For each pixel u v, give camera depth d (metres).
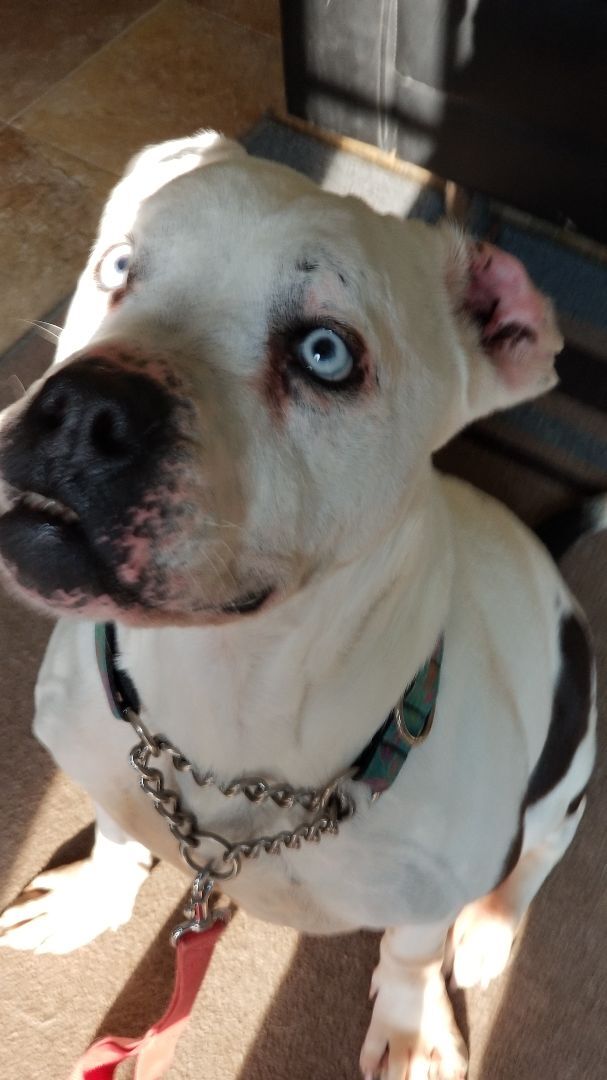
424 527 0.35
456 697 0.39
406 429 0.31
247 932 0.53
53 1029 0.50
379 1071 0.49
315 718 0.34
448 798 0.38
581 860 0.58
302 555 0.30
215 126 0.87
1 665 0.59
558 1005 0.53
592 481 0.71
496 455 0.73
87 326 0.34
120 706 0.37
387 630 0.34
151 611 0.26
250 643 0.32
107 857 0.49
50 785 0.56
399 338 0.30
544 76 0.61
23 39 0.92
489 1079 0.51
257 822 0.38
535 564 0.49
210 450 0.25
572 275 0.75
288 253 0.28
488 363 0.36
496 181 0.70
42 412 0.24
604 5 0.55
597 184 0.65
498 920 0.53
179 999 0.42
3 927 0.51
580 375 0.73
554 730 0.49
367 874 0.39
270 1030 0.51
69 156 0.84
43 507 0.25
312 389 0.29
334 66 0.73
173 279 0.29
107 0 0.95
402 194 0.80
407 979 0.47
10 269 0.76
